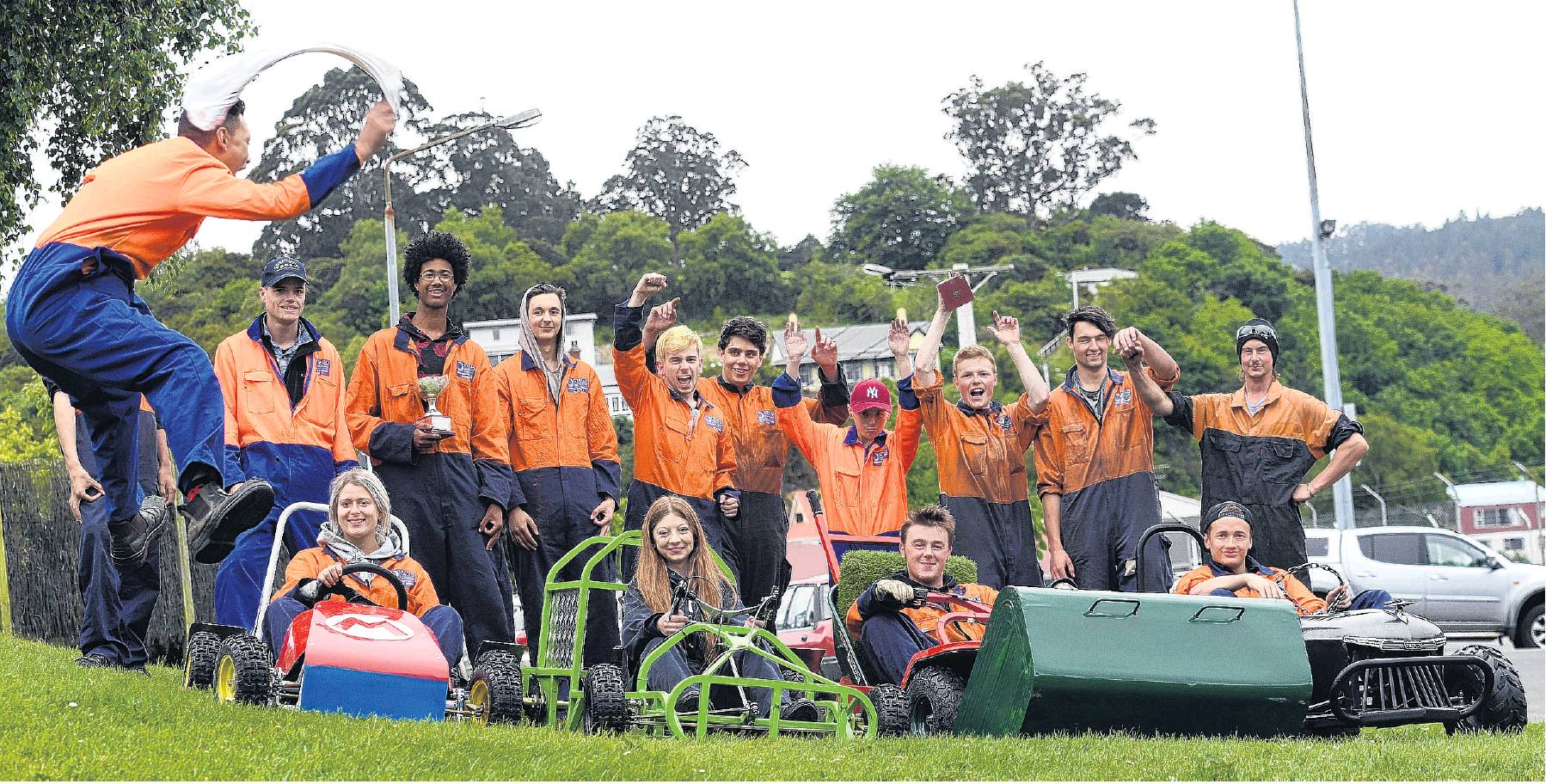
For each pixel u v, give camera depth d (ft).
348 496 26.94
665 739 23.32
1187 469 240.12
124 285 21.36
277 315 30.04
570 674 26.08
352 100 292.40
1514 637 70.49
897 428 34.94
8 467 47.32
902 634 27.96
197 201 21.22
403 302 233.96
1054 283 296.30
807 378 256.32
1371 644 26.53
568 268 292.81
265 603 26.43
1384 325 303.68
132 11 67.82
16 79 65.10
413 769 19.56
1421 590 70.79
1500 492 219.00
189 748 20.17
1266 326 32.81
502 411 32.09
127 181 21.21
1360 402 283.38
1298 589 29.55
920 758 21.72
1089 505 33.76
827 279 324.39
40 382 136.46
